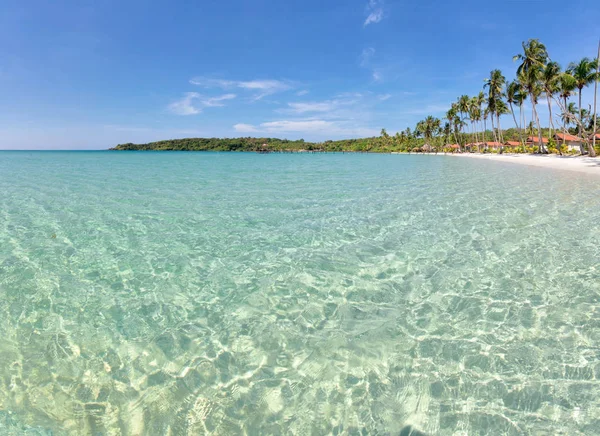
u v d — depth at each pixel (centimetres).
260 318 470
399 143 11456
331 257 697
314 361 379
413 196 1452
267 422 302
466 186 1758
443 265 638
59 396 331
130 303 512
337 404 319
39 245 782
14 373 361
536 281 555
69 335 430
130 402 325
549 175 2177
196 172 3006
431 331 426
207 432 292
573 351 377
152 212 1148
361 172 2922
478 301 495
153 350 402
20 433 288
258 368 370
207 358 387
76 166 3769
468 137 9675
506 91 5231
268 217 1068
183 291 552
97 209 1200
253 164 4541
